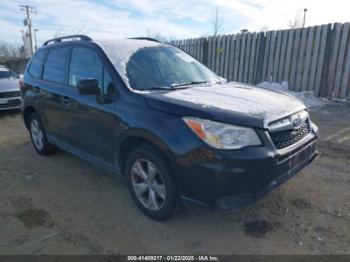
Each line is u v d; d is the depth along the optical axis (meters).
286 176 2.78
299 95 9.11
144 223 3.10
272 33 9.86
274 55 9.96
